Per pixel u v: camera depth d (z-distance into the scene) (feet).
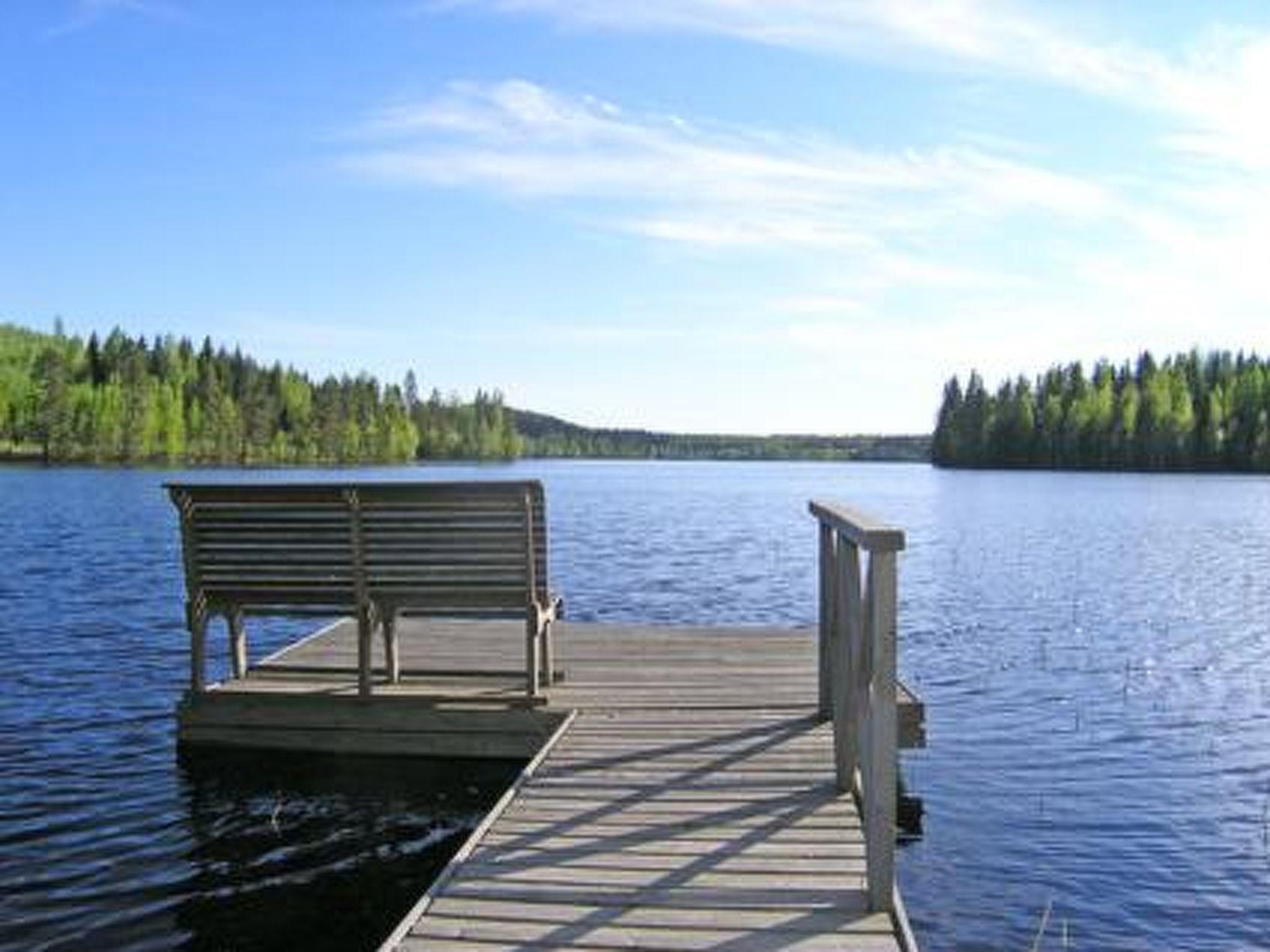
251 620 62.23
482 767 29.58
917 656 55.47
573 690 31.73
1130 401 403.54
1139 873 26.76
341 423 447.42
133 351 418.31
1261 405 376.89
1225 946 23.04
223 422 406.00
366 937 21.26
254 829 26.45
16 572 79.36
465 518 28.89
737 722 28.53
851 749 23.02
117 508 159.33
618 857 19.79
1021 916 24.21
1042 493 259.60
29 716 37.29
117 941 20.93
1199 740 39.29
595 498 237.86
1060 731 40.27
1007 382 460.14
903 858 27.40
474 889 18.49
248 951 20.63
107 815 27.32
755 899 18.04
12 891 23.06
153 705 39.01
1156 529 148.36
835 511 22.24
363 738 29.89
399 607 30.12
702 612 69.46
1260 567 101.55
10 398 394.11
